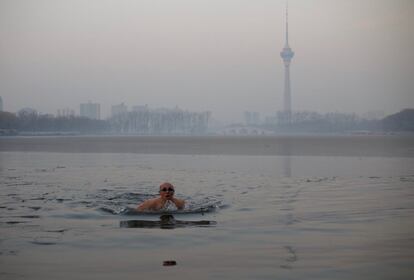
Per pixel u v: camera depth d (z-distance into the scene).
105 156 50.78
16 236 10.10
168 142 116.31
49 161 41.28
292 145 89.00
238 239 9.70
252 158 45.88
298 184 21.61
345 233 10.20
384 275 7.19
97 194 18.09
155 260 8.12
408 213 12.87
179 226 11.31
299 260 8.03
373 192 18.11
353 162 38.25
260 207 14.40
